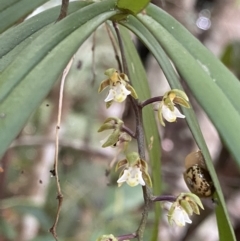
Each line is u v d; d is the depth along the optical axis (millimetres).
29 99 204
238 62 551
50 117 610
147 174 235
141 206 620
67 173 647
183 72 238
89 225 571
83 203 611
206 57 250
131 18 253
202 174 257
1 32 253
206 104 233
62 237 565
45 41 219
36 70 210
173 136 601
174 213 235
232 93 243
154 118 315
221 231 246
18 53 226
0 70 226
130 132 247
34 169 615
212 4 584
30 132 624
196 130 238
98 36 547
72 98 630
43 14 256
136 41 546
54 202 611
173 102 238
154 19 253
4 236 551
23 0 258
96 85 604
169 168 582
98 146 658
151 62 586
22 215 560
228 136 229
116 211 536
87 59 575
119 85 237
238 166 226
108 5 243
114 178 583
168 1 532
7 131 197
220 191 234
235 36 581
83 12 234
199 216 555
